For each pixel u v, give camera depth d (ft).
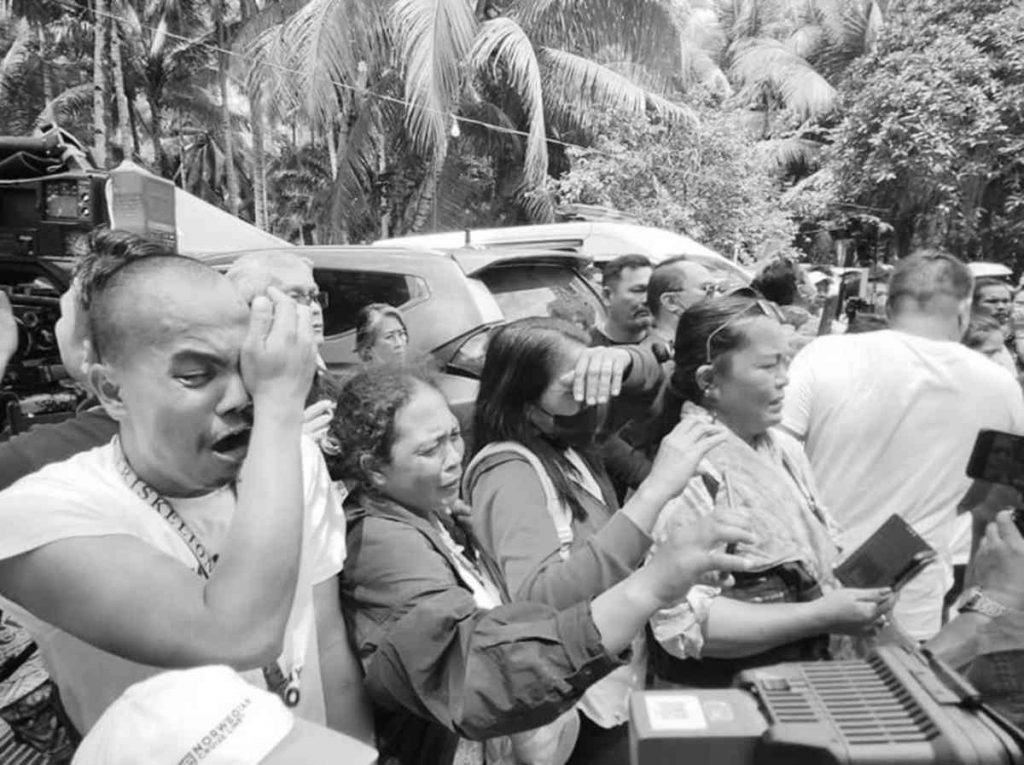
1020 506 5.48
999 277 17.99
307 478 5.11
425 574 5.19
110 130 69.92
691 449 5.49
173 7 67.41
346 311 17.25
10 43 80.84
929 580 8.58
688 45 67.82
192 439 4.04
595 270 22.27
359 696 5.24
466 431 10.57
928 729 3.28
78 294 5.25
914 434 8.64
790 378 9.20
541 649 4.51
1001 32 48.34
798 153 72.74
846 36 79.56
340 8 47.88
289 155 86.17
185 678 3.39
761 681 3.73
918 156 49.08
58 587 3.86
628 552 5.22
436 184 56.18
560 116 57.41
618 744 6.36
